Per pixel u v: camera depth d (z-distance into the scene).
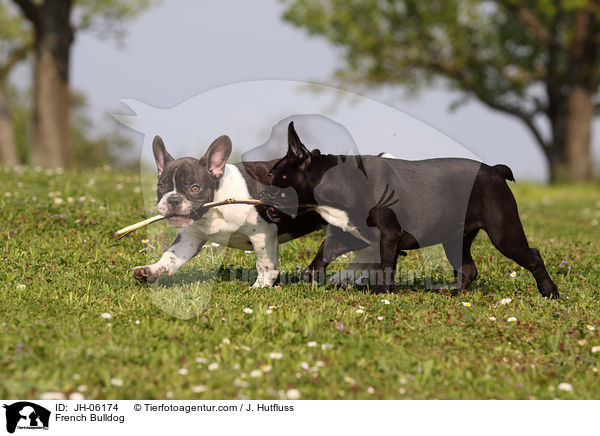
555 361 5.09
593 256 9.14
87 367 4.38
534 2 33.03
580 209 18.03
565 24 34.53
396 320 5.80
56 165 31.02
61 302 5.82
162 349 4.77
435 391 4.48
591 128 34.03
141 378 4.30
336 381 4.47
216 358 4.66
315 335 5.23
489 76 36.84
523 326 5.79
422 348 5.20
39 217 9.21
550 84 35.28
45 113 30.72
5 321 5.11
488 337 5.53
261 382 4.35
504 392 4.53
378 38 35.00
